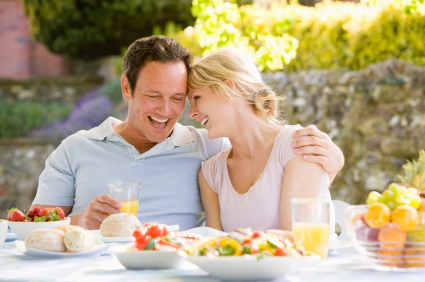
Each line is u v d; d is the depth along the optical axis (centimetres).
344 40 602
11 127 976
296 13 638
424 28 538
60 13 988
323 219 142
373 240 125
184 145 242
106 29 1014
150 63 224
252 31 568
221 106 212
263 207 203
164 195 234
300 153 198
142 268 133
